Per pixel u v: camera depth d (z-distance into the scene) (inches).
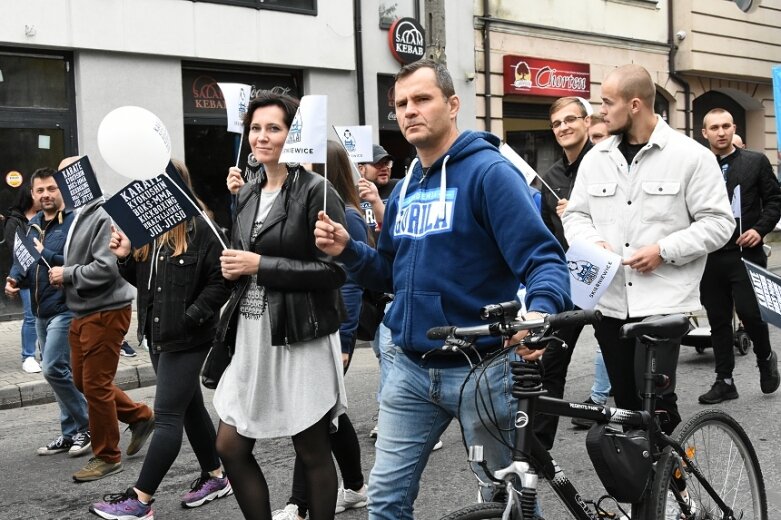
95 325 198.1
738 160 269.3
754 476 138.9
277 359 135.1
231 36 477.7
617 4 709.3
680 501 124.6
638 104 164.9
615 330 164.9
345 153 177.6
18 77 418.6
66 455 227.3
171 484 199.0
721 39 778.8
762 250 266.2
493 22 616.1
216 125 487.8
